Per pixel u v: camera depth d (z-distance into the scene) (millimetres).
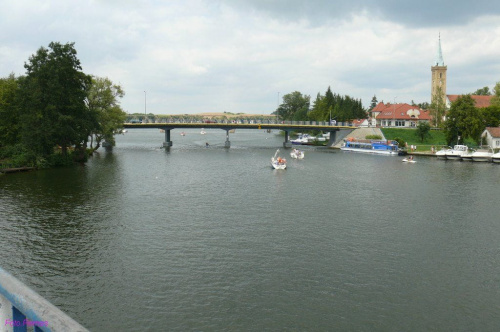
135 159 109250
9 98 92188
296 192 64250
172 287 29703
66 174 78938
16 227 42969
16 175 77125
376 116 199500
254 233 42125
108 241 39156
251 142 196875
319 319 25828
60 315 3402
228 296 28453
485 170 92938
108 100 118000
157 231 42406
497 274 33000
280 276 31719
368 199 59656
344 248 38188
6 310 3838
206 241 39375
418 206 55438
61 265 33375
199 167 93812
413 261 35406
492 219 49125
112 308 26797
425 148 141375
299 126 163750
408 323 25672
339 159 116625
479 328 25328
